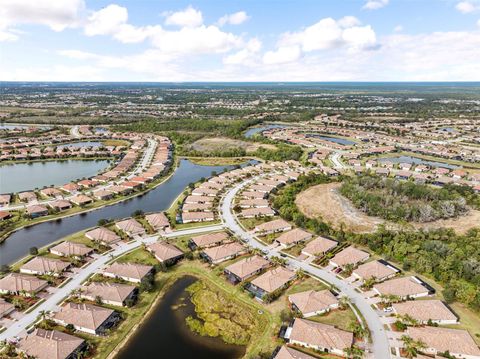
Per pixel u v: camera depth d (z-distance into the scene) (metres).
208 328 91.81
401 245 122.00
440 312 91.69
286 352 79.19
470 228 141.38
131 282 110.25
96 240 132.25
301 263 120.06
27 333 87.50
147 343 86.44
